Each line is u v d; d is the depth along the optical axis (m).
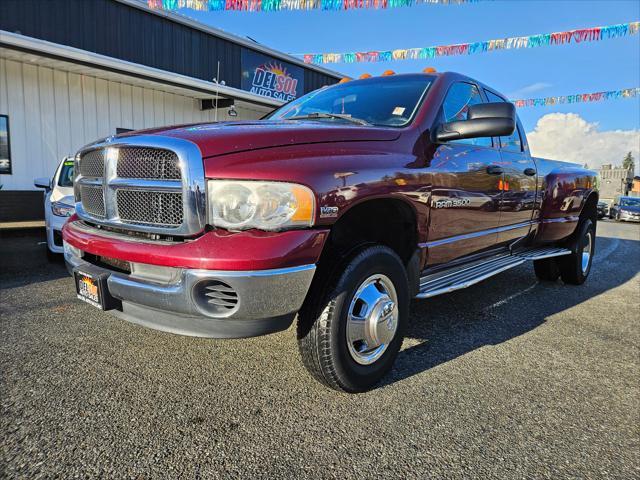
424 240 2.80
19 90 9.93
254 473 1.83
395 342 2.64
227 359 2.90
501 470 1.90
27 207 10.24
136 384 2.54
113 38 11.22
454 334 3.57
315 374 2.39
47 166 10.50
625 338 3.62
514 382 2.73
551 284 5.65
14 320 3.57
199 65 13.20
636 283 5.93
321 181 2.09
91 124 11.11
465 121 2.81
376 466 1.90
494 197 3.53
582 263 5.54
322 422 2.21
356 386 2.43
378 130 2.63
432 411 2.35
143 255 2.04
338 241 2.54
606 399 2.56
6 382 2.52
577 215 5.15
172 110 12.85
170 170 2.07
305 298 2.19
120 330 3.38
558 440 2.14
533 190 4.26
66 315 3.71
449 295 4.86
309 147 2.22
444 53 9.74
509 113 2.76
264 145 2.10
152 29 12.02
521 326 3.84
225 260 1.89
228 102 13.55
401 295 2.62
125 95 11.69
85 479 1.76
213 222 1.98
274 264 1.93
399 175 2.50
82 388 2.48
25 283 4.79
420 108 3.01
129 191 2.23
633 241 12.02
